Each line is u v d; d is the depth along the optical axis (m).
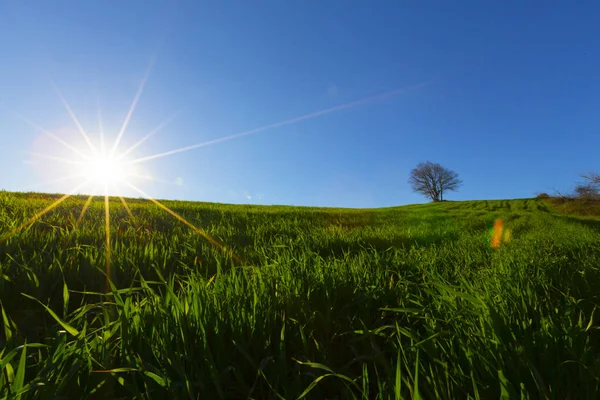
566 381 1.45
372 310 2.60
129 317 1.91
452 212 32.75
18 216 7.97
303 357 1.76
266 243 6.43
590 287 2.95
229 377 1.62
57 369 1.44
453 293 2.26
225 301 2.21
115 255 4.03
